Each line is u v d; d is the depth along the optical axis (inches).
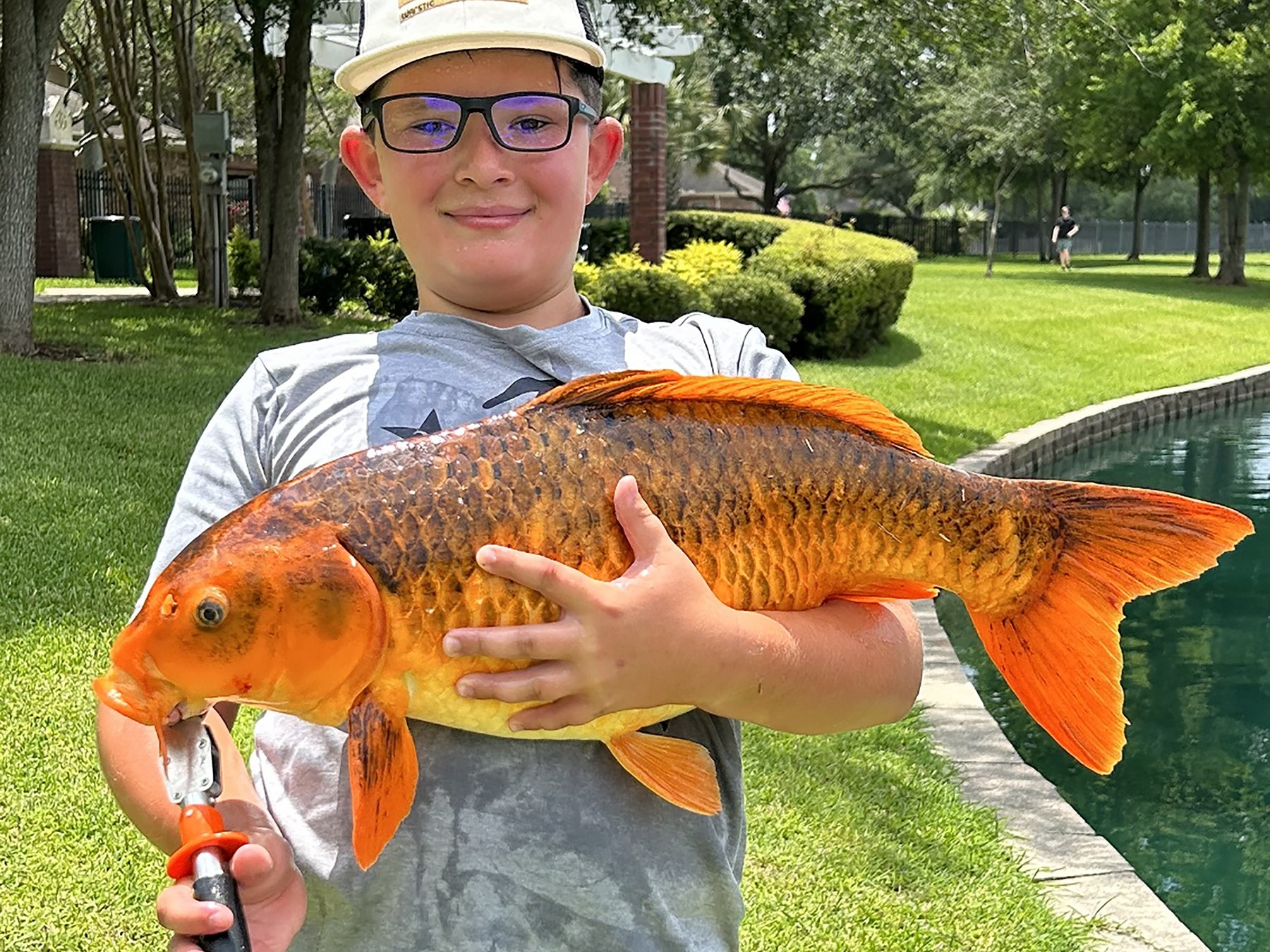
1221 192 1171.3
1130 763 202.5
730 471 53.2
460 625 48.1
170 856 54.4
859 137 1835.6
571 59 61.9
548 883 57.4
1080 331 726.5
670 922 58.7
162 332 500.4
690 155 1831.9
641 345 68.7
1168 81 1104.8
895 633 59.3
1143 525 58.0
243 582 46.7
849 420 57.4
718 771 63.5
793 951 117.3
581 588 47.4
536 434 50.7
